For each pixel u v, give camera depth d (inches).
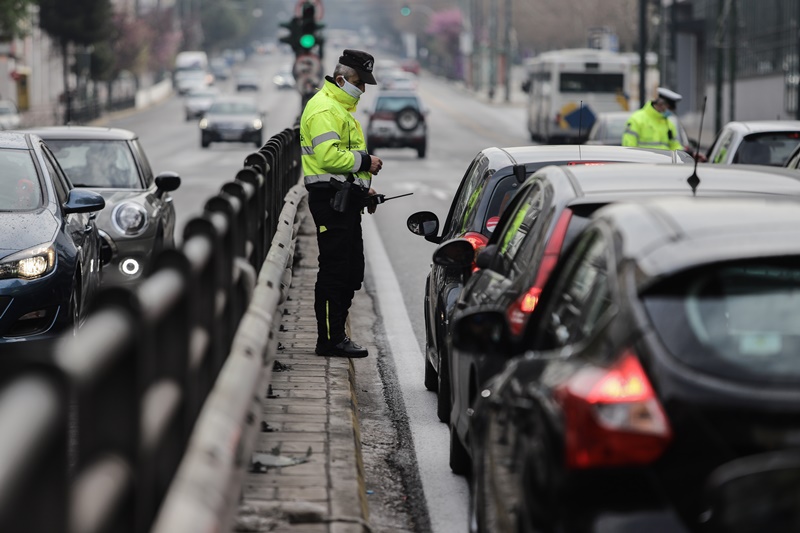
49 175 1309.1
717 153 2160.4
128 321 379.9
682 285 485.4
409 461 930.1
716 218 532.7
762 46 7352.4
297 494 759.7
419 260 2160.4
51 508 292.2
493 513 571.5
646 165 820.0
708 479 447.8
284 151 1830.7
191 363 544.1
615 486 454.3
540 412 494.0
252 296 829.8
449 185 4042.8
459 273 1029.8
